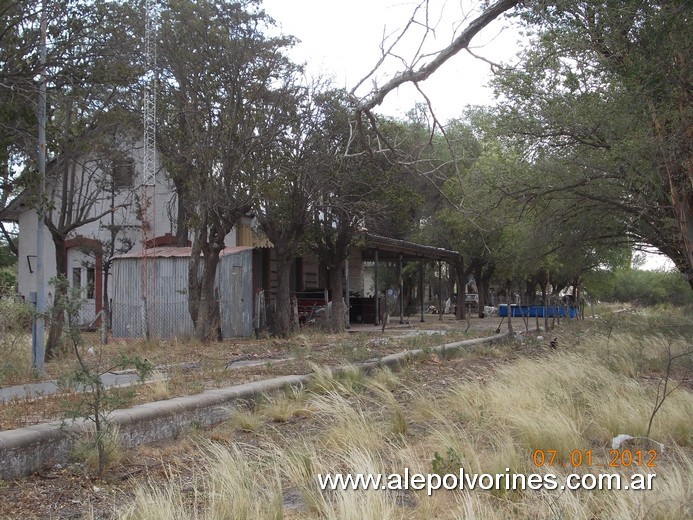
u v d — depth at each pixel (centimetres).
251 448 714
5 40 1252
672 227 1411
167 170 1888
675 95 976
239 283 2133
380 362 1281
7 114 1290
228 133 1689
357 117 746
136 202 2220
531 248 1947
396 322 3111
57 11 1334
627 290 5966
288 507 534
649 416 762
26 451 633
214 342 1809
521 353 1638
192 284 1831
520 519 475
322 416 870
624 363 1220
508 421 752
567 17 1029
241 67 1714
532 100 1514
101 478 628
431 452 665
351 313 3052
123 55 1487
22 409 782
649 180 1236
